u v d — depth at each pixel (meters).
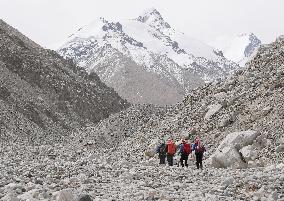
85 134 73.25
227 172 23.98
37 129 104.50
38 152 43.88
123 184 17.78
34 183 16.45
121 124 75.31
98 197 13.51
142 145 48.81
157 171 24.42
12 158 32.56
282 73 42.38
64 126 127.44
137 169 25.38
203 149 28.94
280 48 50.44
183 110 51.88
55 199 12.58
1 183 15.77
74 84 176.38
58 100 147.75
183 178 21.33
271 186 15.99
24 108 114.06
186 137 42.31
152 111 81.25
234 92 45.91
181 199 13.95
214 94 49.50
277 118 34.69
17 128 94.94
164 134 47.78
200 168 28.83
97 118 163.25
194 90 57.12
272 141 31.22
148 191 14.99
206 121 43.12
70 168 23.66
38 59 168.00
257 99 40.78
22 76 142.38
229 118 40.03
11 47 156.38
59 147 61.50
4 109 101.44
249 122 37.31
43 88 147.00
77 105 158.50
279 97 38.44
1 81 121.81
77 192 14.35
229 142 31.89
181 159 31.14
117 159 36.72
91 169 23.88
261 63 49.56
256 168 25.84
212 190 16.00
